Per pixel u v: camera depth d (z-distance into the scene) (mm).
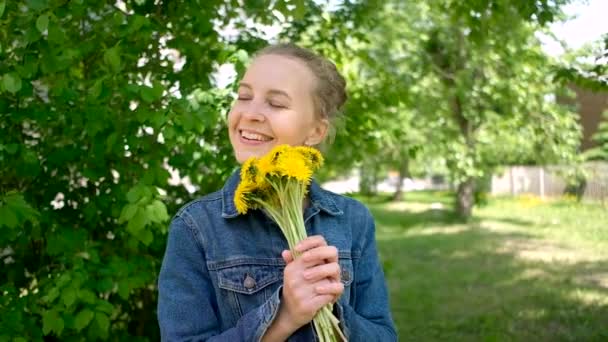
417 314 5988
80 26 2912
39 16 2359
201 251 1328
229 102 3000
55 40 2361
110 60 2471
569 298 6449
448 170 12383
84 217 2908
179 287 1296
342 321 1252
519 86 10195
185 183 3426
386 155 9852
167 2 3053
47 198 2844
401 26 8180
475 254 9477
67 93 2580
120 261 2691
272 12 3406
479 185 16844
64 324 2410
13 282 2844
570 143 11289
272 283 1306
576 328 5395
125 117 2748
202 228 1337
